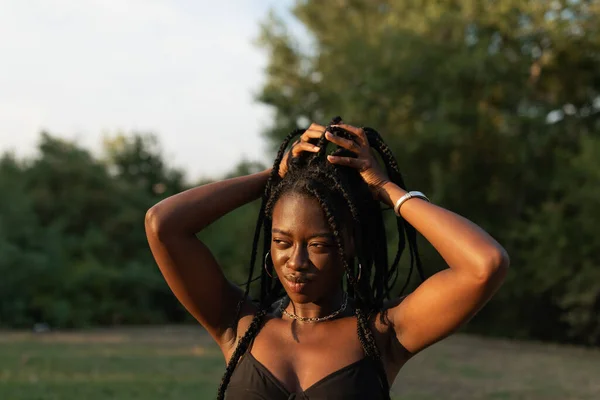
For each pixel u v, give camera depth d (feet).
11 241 80.07
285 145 7.86
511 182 71.87
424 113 72.69
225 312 7.91
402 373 41.63
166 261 7.55
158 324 87.86
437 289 7.03
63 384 34.50
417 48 70.69
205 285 7.68
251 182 7.90
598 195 60.80
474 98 71.67
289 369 7.23
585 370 44.39
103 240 94.89
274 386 7.12
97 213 99.50
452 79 68.95
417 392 34.63
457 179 69.97
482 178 72.28
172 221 7.47
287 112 88.43
